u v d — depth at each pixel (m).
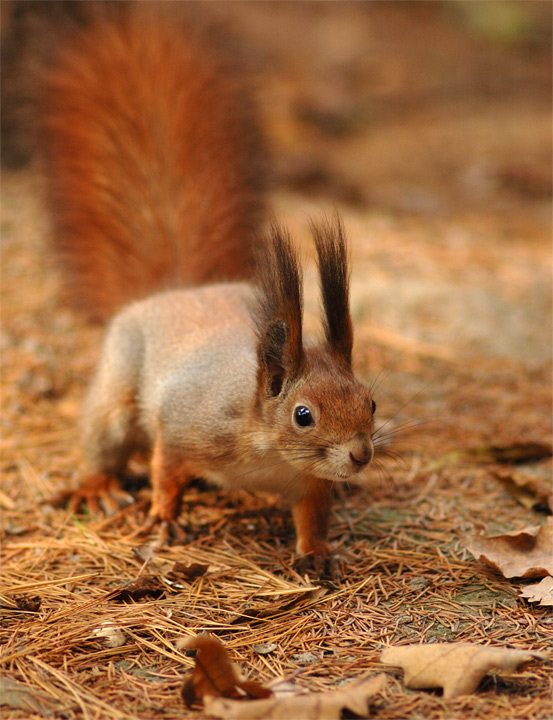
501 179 23.59
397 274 15.70
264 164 12.15
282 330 7.30
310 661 6.07
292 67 31.84
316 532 7.94
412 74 33.78
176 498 8.45
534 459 9.99
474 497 9.06
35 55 12.25
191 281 10.64
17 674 5.79
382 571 7.61
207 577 7.45
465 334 13.64
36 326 13.08
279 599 7.06
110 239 11.26
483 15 39.03
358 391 7.20
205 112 11.74
